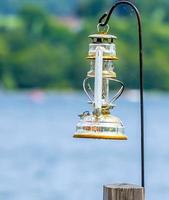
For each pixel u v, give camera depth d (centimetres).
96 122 1177
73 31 13738
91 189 3253
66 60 13088
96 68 1187
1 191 3197
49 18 14238
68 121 8031
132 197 1150
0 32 13612
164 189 3194
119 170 3884
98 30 1212
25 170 3897
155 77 12344
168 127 7106
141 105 1240
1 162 4272
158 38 12925
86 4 15788
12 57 13238
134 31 12119
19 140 5731
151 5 14325
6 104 11388
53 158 4500
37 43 13600
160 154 4631
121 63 11638
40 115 9050
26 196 3106
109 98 1224
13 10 18800
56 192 3178
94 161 4322
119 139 1173
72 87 13050
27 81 13112
